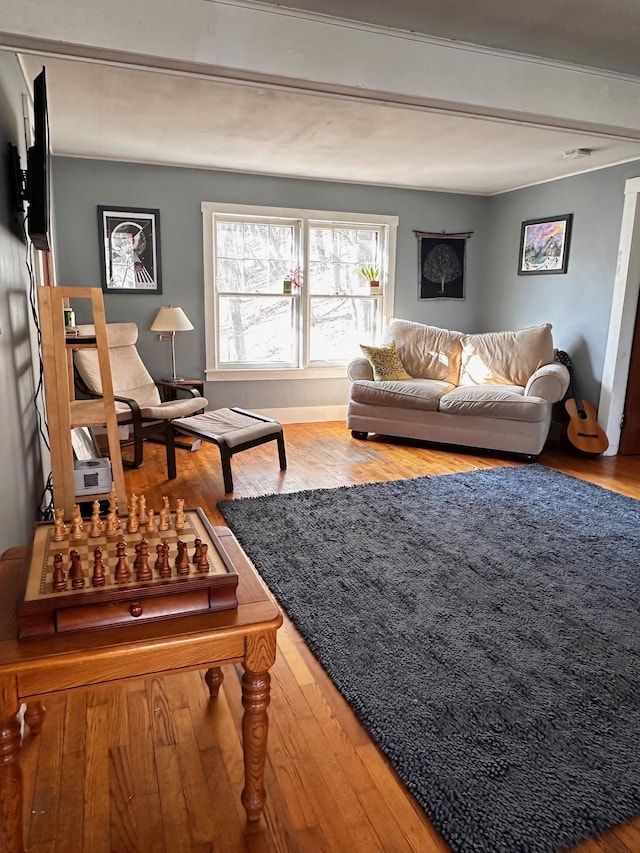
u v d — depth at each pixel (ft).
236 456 15.08
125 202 16.01
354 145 13.74
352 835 4.33
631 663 6.47
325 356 19.31
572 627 7.18
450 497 12.01
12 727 3.58
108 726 5.42
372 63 7.64
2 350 6.10
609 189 15.39
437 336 18.26
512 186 18.56
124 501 8.65
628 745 5.23
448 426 15.81
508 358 16.96
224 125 12.16
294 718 5.57
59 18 6.25
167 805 4.55
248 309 18.15
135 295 16.62
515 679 6.14
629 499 12.10
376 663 6.37
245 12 6.91
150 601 3.91
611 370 15.57
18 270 7.80
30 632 3.69
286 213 17.62
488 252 20.21
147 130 12.62
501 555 9.25
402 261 19.36
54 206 14.75
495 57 8.33
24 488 7.34
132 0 6.45
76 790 4.67
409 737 5.27
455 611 7.50
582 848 4.22
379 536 9.92
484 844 4.21
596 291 15.99
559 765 4.98
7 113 7.41
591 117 9.09
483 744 5.20
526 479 13.37
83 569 4.08
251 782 4.28
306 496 11.89
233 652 4.00
